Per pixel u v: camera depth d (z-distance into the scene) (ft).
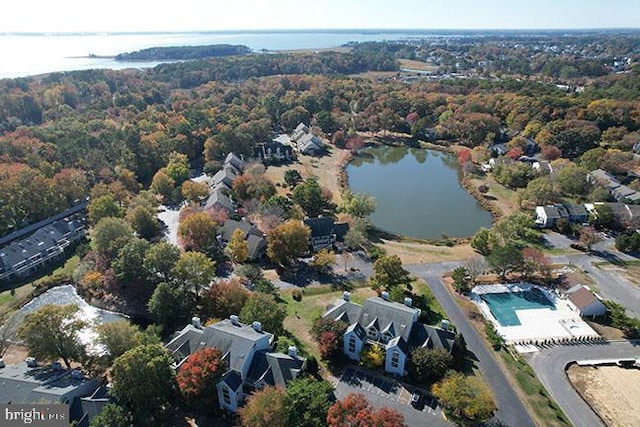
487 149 571.28
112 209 369.91
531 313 272.51
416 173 547.90
